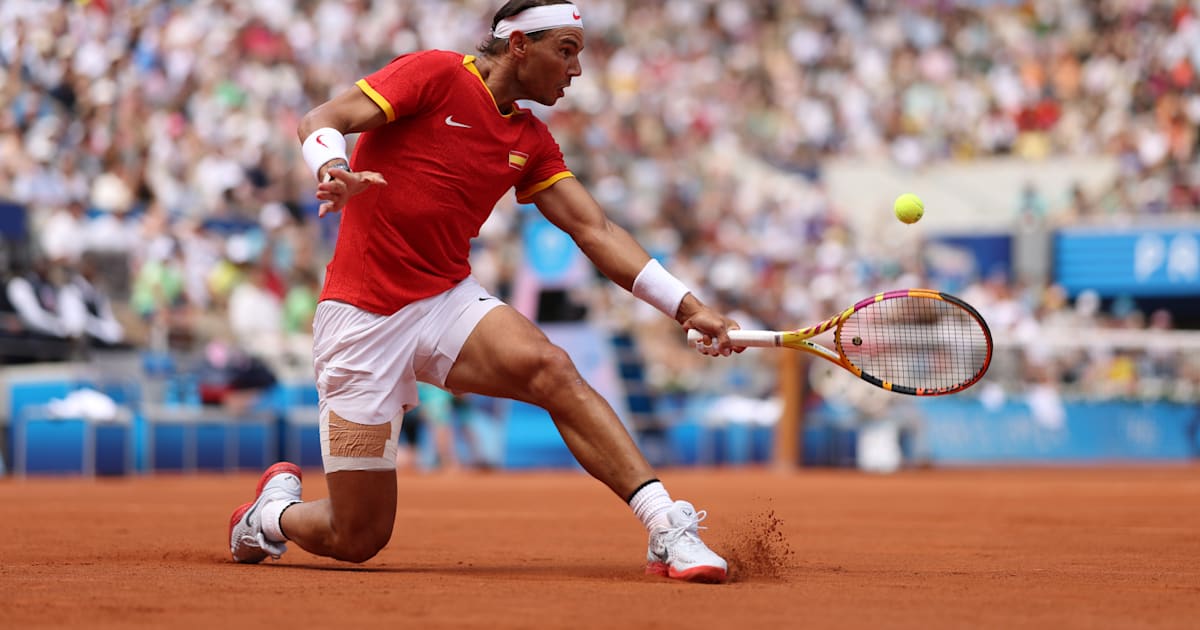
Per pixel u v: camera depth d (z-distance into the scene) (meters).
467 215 8.00
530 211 36.75
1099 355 37.19
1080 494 19.80
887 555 9.61
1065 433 36.19
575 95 48.56
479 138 7.94
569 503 16.89
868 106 51.72
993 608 6.30
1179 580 7.84
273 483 8.58
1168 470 33.03
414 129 7.89
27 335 25.66
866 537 11.41
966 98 51.62
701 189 47.06
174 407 27.00
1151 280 41.75
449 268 8.02
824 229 46.31
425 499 17.94
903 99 52.12
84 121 33.56
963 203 47.94
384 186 7.84
